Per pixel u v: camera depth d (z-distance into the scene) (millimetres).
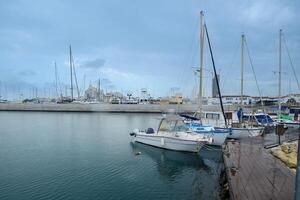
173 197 10961
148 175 13945
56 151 19938
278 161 11250
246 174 9164
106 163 16281
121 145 22359
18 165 15789
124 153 19141
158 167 15492
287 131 23000
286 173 9281
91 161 16781
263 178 8664
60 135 28672
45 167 15320
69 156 18203
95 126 37844
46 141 24625
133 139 23312
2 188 11867
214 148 19828
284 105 47125
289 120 31828
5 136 27875
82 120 47812
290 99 54938
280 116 34750
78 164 16016
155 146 20703
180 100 69375
